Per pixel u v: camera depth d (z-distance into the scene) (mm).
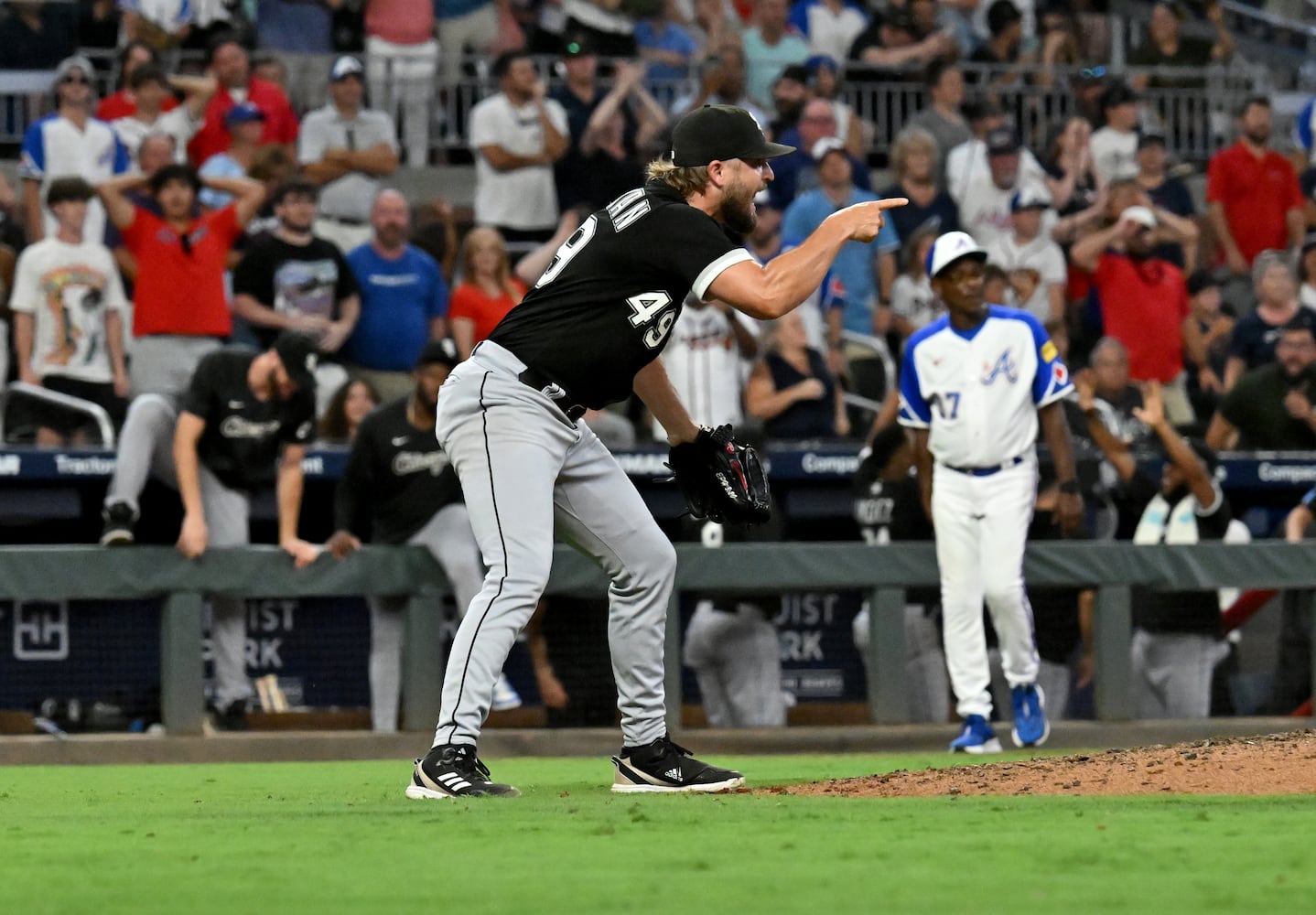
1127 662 30078
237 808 15789
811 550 29500
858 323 39969
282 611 29250
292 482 28703
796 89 43375
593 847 11492
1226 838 11797
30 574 27641
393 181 42906
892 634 29797
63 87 37469
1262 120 45562
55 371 34719
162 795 18312
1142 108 49406
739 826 12852
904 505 31266
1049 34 50344
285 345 27969
